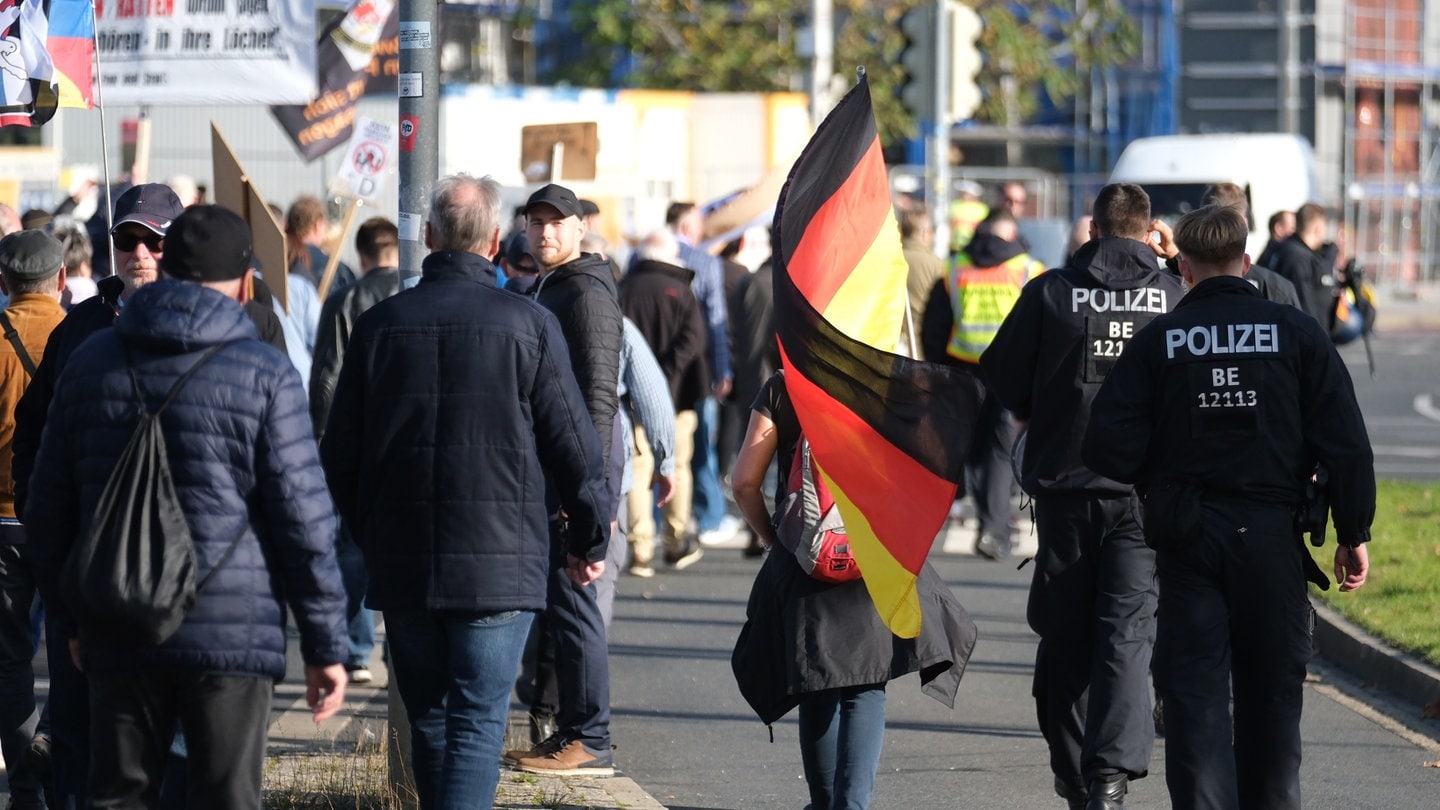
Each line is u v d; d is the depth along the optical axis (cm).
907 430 1912
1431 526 4247
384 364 1834
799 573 1948
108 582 1514
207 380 1573
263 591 1587
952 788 2494
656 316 4041
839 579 1911
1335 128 15475
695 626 3628
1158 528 1870
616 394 2420
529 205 2422
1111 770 2064
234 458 1573
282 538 1581
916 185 12006
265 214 2939
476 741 1838
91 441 1577
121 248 1994
